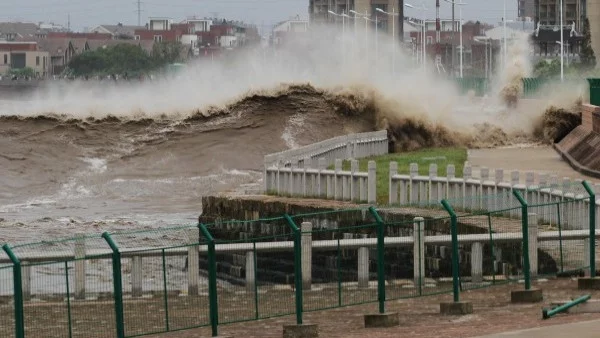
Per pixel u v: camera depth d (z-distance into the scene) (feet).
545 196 151.74
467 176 172.76
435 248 136.77
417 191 179.73
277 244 114.52
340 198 192.95
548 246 125.39
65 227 220.64
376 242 120.88
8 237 207.31
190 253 113.60
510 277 124.47
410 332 105.19
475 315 112.37
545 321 105.81
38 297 106.83
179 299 111.14
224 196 204.95
